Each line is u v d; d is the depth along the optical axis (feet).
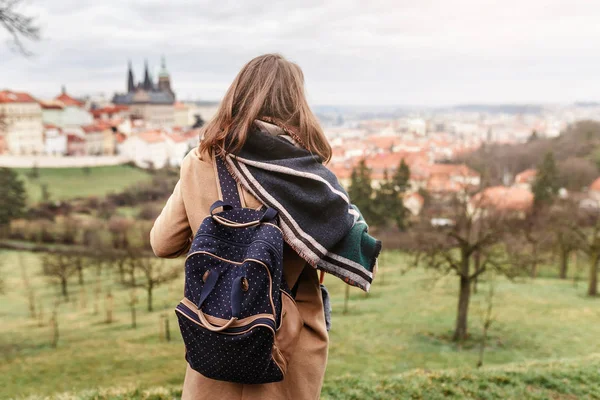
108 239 204.64
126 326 105.09
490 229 78.33
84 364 76.48
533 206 213.66
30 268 177.06
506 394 18.21
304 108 5.21
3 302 135.95
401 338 86.58
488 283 125.90
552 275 146.10
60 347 88.69
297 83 5.31
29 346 90.02
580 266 133.69
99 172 391.45
